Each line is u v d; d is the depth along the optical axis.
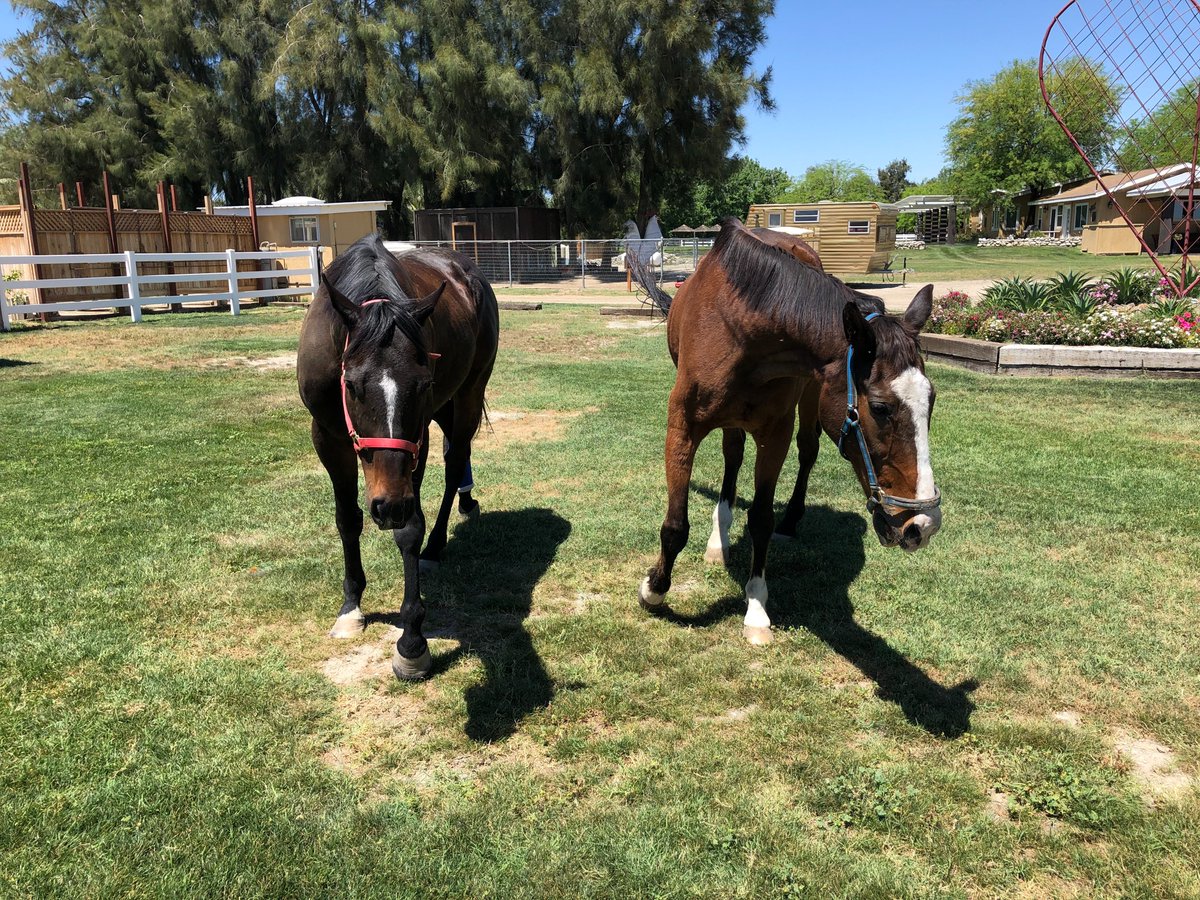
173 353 10.95
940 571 4.20
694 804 2.48
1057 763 2.66
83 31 32.88
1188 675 3.21
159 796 2.47
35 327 13.17
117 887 2.13
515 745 2.79
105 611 3.65
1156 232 33.44
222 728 2.83
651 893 2.15
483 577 4.14
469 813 2.43
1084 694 3.10
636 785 2.57
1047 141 49.31
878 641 3.50
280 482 5.57
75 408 7.65
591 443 6.65
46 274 15.60
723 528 4.36
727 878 2.20
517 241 26.30
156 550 4.35
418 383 2.64
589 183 28.70
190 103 30.91
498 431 7.14
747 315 3.15
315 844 2.29
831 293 2.98
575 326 14.71
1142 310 10.68
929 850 2.30
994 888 2.18
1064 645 3.45
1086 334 9.66
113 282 14.23
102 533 4.56
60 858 2.22
